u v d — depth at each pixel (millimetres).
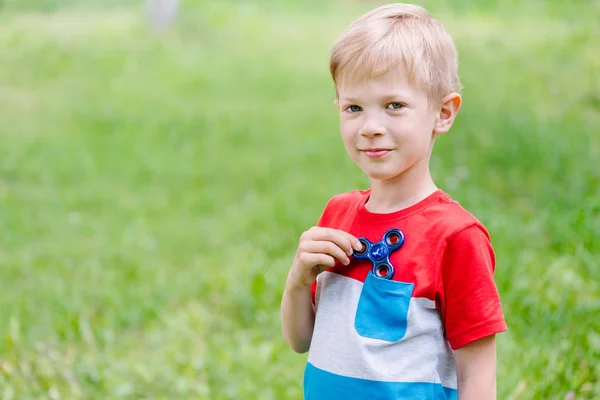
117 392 3799
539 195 6457
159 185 8062
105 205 7402
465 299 1825
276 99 11438
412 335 1824
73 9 18172
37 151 9000
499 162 7348
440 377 1869
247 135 9680
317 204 6895
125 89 11883
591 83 9727
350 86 1872
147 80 12500
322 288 1970
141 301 5113
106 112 10617
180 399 3867
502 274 4422
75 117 10461
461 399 1865
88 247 6230
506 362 3625
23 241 6363
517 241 5129
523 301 4195
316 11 18344
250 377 3980
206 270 5652
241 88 11992
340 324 1889
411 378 1809
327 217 2137
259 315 4754
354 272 1918
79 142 9375
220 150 9148
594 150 7258
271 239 6023
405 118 1844
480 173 7109
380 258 1873
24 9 17750
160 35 15031
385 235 1887
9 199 7383
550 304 4191
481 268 1825
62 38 14633
